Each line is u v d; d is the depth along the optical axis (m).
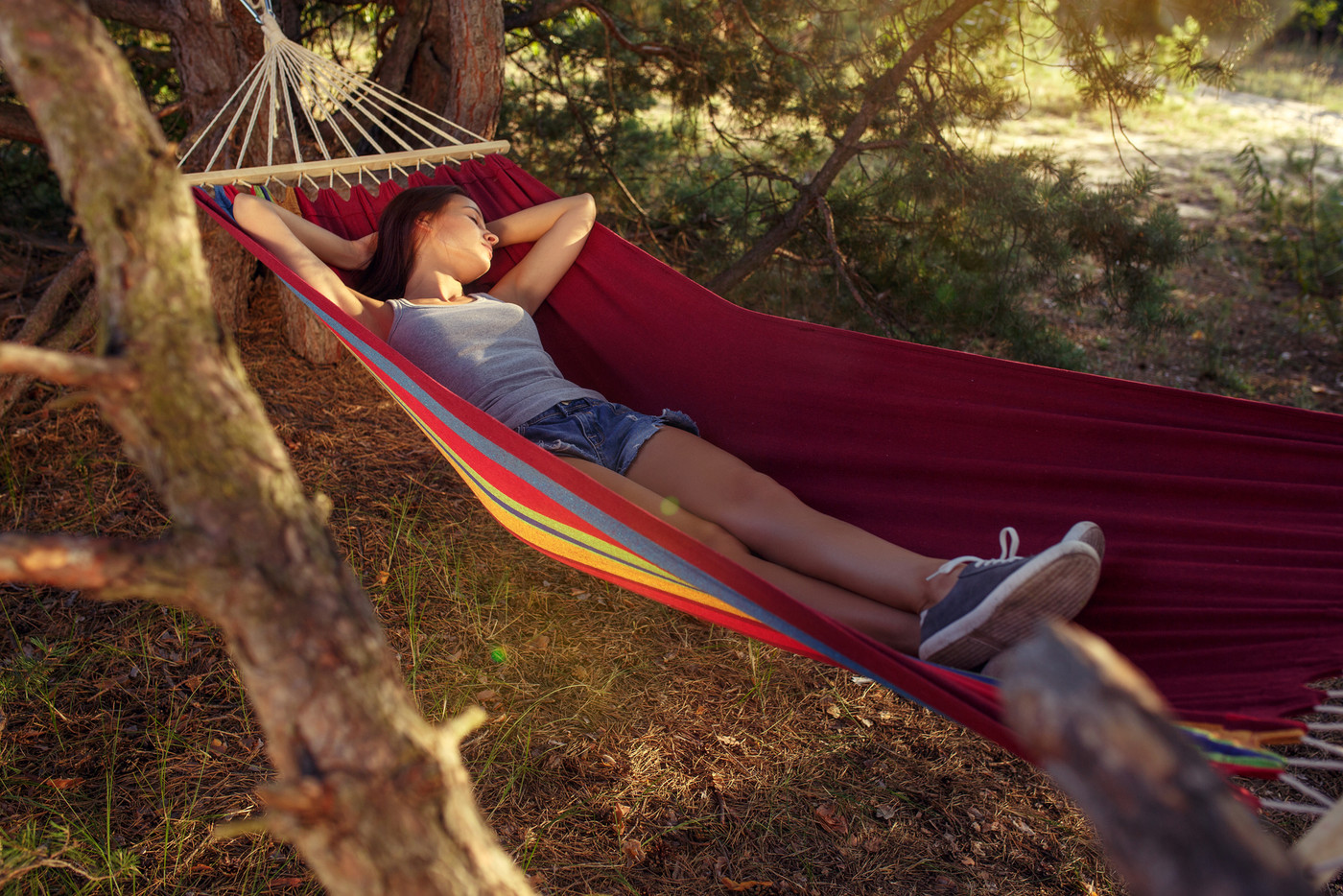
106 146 1.07
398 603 3.40
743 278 5.68
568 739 2.95
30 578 1.02
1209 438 2.56
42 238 5.41
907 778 2.98
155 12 4.38
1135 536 2.45
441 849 1.09
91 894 2.30
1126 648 2.19
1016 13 4.94
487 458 2.27
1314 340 7.04
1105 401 2.65
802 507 2.42
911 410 2.80
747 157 5.79
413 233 2.95
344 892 1.09
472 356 2.77
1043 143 10.41
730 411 3.05
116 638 3.11
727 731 3.07
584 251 3.28
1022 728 0.81
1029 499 2.63
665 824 2.70
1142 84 4.74
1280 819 3.00
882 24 5.06
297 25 5.44
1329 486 2.43
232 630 1.07
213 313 1.14
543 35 5.78
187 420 1.07
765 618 1.95
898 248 5.56
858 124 5.15
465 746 2.87
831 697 3.27
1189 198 9.15
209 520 1.06
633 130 6.20
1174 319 5.46
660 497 2.47
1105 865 2.73
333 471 4.07
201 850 2.43
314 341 4.77
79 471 3.85
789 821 2.77
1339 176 9.60
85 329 4.30
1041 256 5.15
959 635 1.99
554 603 3.52
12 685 2.88
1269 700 1.90
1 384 3.90
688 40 5.28
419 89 5.30
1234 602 2.23
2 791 2.55
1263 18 4.49
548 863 2.53
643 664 3.29
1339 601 2.17
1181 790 0.72
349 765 1.05
